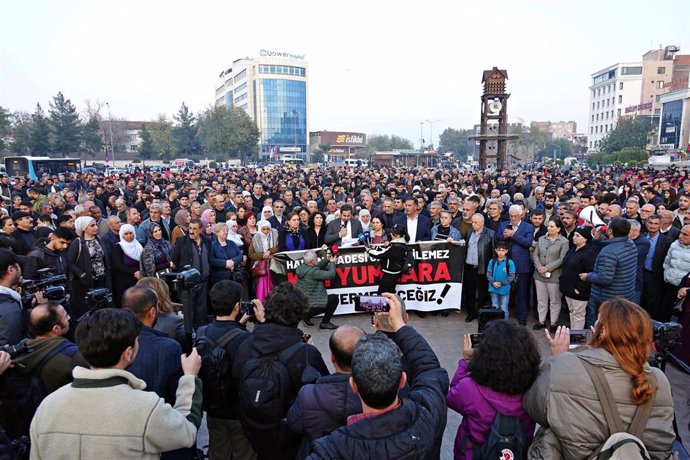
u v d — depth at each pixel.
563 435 2.28
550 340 2.90
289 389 3.03
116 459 2.16
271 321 3.29
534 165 66.94
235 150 89.31
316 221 8.81
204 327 3.68
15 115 89.50
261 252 8.11
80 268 6.73
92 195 14.69
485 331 2.73
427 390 2.44
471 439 2.65
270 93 132.62
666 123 94.19
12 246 6.88
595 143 135.62
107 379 2.27
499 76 32.94
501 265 7.32
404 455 2.02
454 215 9.90
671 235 7.22
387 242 7.90
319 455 2.04
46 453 2.18
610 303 2.49
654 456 2.25
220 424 3.54
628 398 2.24
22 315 4.04
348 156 138.38
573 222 7.49
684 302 5.84
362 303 3.29
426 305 8.27
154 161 98.56
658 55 128.62
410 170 41.62
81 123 89.44
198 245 7.37
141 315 3.18
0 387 2.95
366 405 2.17
